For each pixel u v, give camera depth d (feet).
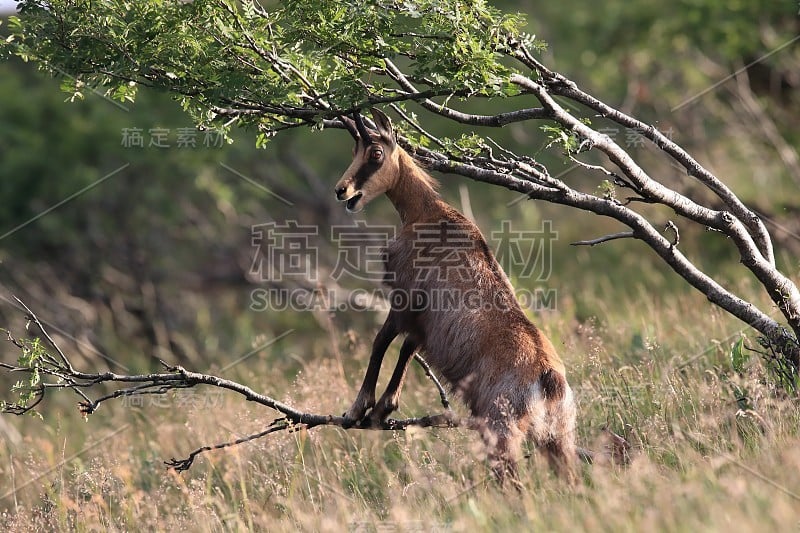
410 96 42.42
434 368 45.83
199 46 42.78
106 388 82.89
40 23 44.70
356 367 68.74
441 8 40.42
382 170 47.52
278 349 88.22
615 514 36.04
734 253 87.35
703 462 40.55
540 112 42.65
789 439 41.04
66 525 47.62
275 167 113.80
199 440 57.67
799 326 44.29
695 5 101.71
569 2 120.57
